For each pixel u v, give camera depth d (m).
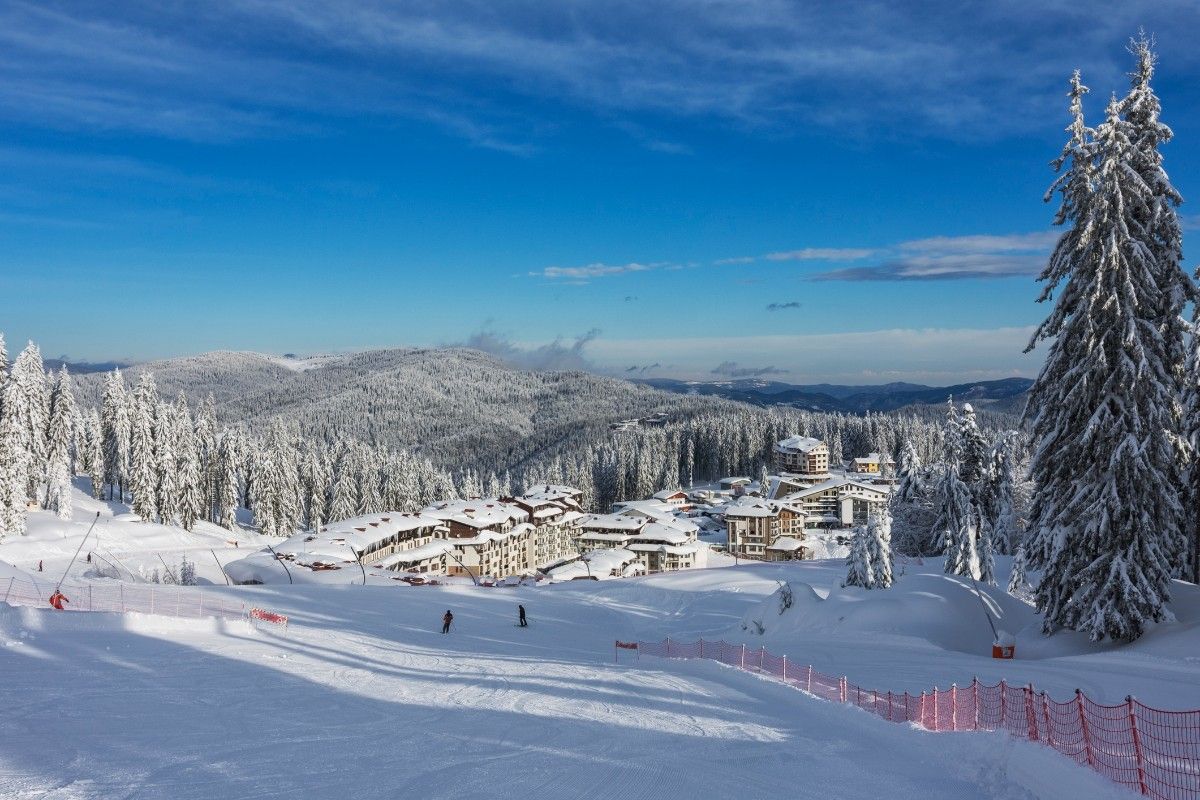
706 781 12.81
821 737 16.27
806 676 24.44
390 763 13.77
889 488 149.50
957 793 12.20
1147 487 24.98
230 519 118.69
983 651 30.75
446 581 83.44
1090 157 26.23
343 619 44.81
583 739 15.94
